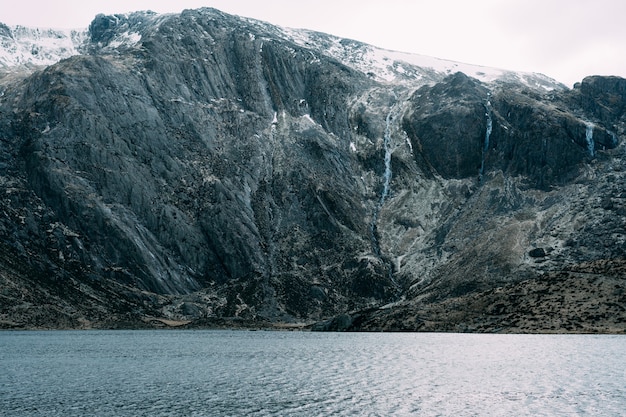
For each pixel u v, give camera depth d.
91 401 89.75
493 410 83.50
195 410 83.75
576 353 137.38
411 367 123.69
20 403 88.31
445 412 82.62
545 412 82.06
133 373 119.38
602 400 88.69
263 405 86.88
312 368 125.12
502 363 126.25
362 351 157.12
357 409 84.38
